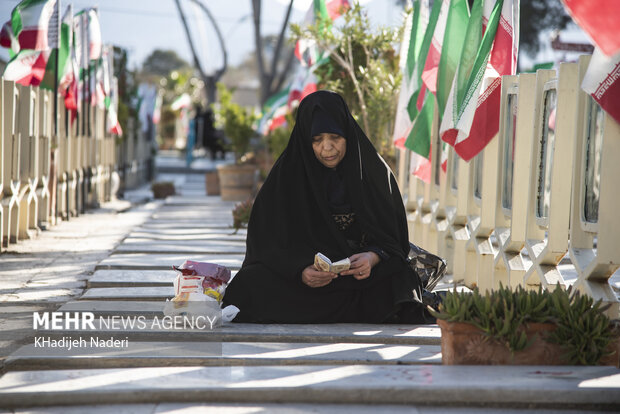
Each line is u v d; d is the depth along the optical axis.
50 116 15.60
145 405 4.75
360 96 15.04
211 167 47.88
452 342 5.36
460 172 9.48
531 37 44.72
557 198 6.86
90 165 20.33
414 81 10.86
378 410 4.70
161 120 78.44
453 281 9.52
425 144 10.14
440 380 4.93
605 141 5.93
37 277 9.47
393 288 6.88
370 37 15.27
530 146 7.63
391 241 7.01
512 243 7.86
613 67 5.67
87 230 15.30
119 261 10.38
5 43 13.48
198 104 53.44
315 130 6.76
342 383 4.87
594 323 5.35
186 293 6.57
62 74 15.97
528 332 5.36
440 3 9.84
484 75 8.16
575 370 5.19
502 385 4.82
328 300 6.88
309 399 4.79
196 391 4.79
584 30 5.28
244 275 6.96
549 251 6.93
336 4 15.38
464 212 9.47
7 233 12.24
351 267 6.71
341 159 7.01
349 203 7.08
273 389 4.80
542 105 7.41
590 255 6.46
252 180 23.98
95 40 17.70
